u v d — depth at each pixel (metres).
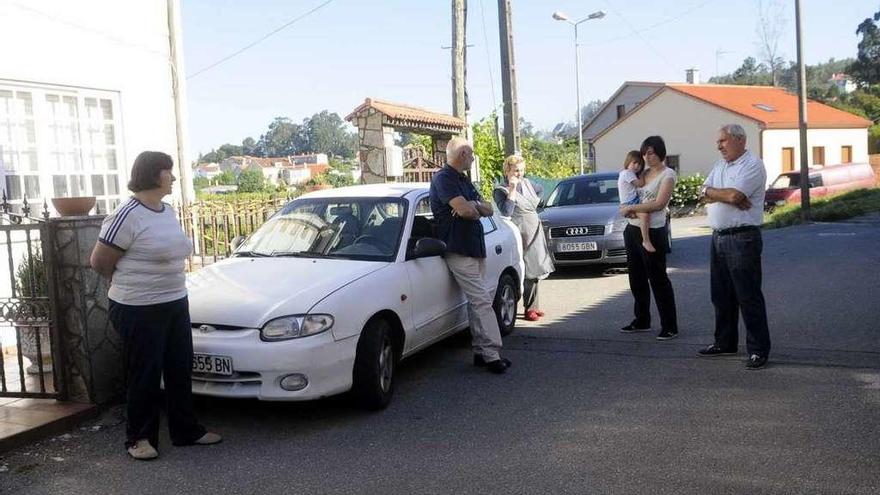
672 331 7.53
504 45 11.69
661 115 40.12
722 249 6.41
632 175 7.55
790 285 10.02
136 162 4.70
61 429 5.31
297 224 6.73
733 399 5.60
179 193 10.99
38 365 5.65
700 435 4.91
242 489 4.34
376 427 5.28
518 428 5.17
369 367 5.47
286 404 5.84
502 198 8.22
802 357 6.62
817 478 4.20
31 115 8.85
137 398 4.79
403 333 5.92
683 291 10.05
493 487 4.25
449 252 6.41
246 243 6.77
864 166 32.38
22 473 4.63
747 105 39.22
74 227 5.50
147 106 10.45
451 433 5.12
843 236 15.34
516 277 8.09
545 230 11.91
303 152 117.38
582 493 4.13
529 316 8.72
